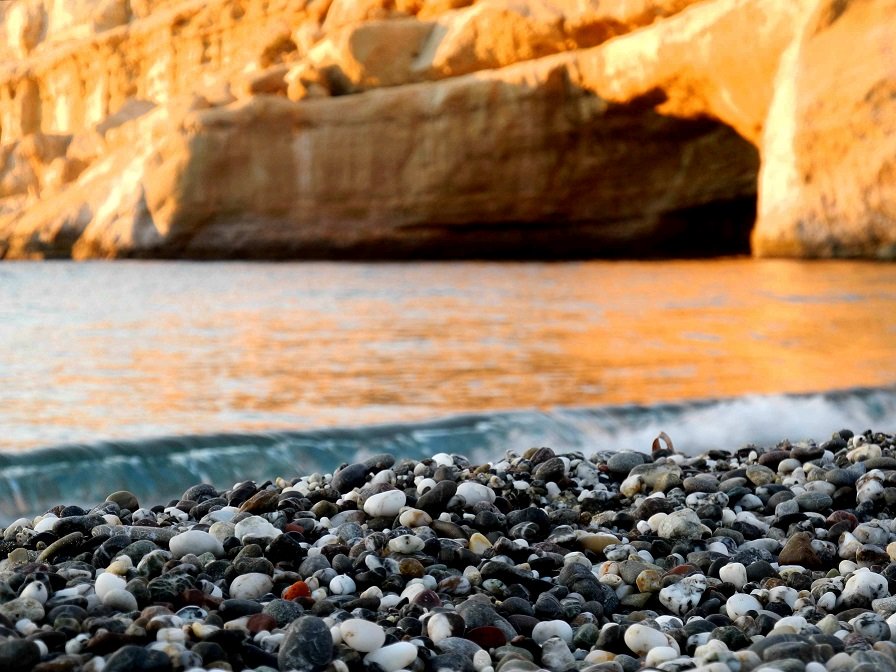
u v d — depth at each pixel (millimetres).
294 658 2275
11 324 12289
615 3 30156
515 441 5699
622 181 32625
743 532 3707
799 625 2586
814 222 23109
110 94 51125
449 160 33625
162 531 3338
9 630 2342
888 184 22156
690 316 11984
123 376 7945
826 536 3604
